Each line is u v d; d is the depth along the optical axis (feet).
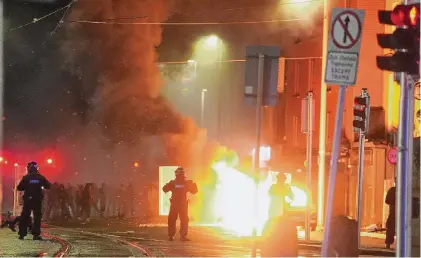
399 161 129.90
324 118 345.72
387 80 433.89
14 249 214.90
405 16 124.47
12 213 358.84
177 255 212.02
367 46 448.65
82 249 223.10
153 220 442.09
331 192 119.96
